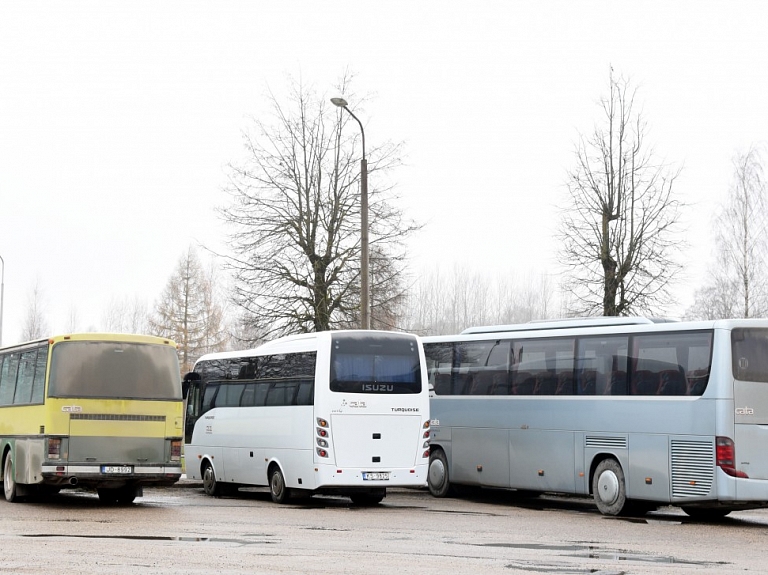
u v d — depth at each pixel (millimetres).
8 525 16781
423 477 22000
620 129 39406
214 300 77625
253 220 38969
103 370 20578
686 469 19078
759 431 18656
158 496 25469
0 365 23391
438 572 11812
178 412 21141
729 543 15852
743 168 47281
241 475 24750
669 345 19797
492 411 23938
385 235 38875
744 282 46312
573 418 21688
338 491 22078
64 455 20047
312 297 38031
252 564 12250
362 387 21734
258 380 24422
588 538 16172
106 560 12438
